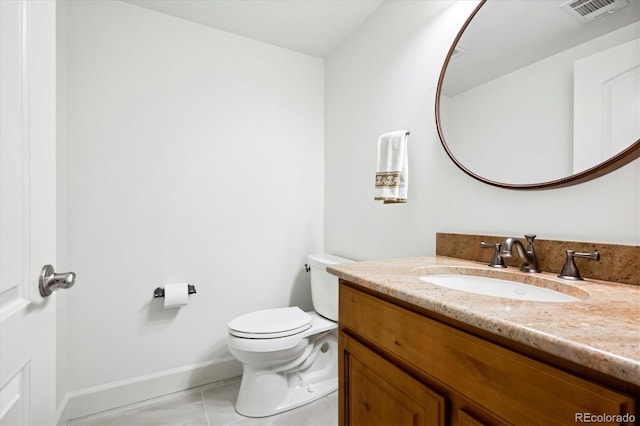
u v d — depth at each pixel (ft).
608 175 2.74
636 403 1.27
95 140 5.11
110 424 4.73
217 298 6.09
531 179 3.25
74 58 4.95
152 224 5.54
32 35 1.89
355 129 6.19
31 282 1.85
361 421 3.01
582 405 1.41
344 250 6.51
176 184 5.74
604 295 2.21
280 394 5.06
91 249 5.07
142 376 5.41
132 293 5.37
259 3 5.39
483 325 1.76
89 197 5.06
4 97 1.60
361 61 6.01
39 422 1.94
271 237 6.68
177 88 5.76
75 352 4.92
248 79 6.44
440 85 4.24
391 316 2.62
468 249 3.89
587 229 2.88
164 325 5.60
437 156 4.42
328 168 7.16
